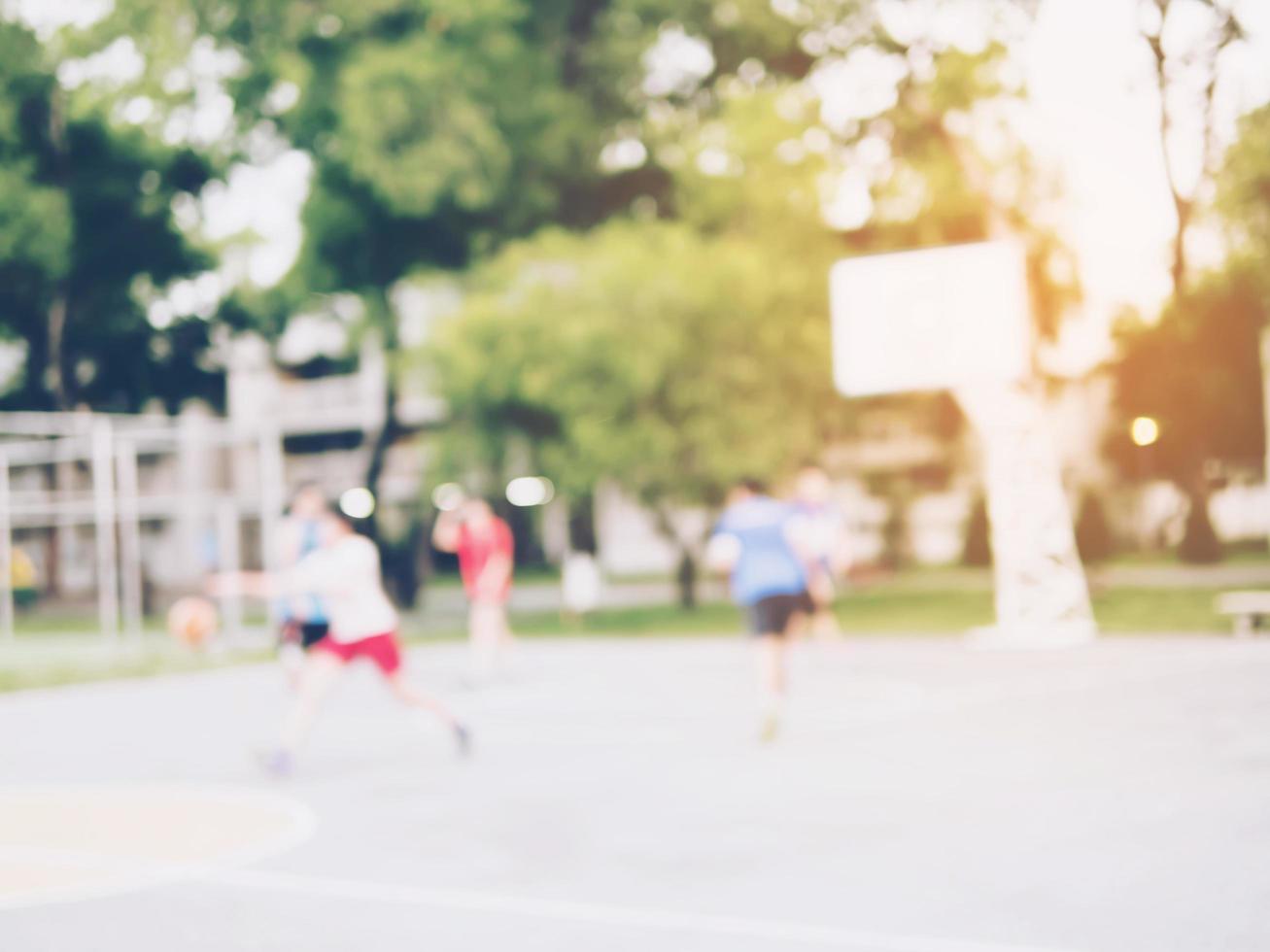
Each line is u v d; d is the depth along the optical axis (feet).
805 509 84.74
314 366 215.72
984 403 99.96
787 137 116.47
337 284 143.74
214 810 44.34
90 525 191.21
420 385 131.95
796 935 26.84
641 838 36.76
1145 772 42.86
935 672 77.25
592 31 138.10
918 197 115.34
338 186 134.62
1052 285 112.68
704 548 136.36
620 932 27.71
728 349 119.65
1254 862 31.27
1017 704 61.11
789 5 114.52
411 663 98.32
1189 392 135.74
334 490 208.85
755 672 82.02
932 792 41.42
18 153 147.02
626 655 98.02
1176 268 108.27
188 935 28.91
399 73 121.70
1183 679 67.67
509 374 121.39
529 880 32.60
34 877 35.14
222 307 173.99
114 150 154.81
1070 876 30.63
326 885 33.01
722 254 119.03
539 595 187.32
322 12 124.98
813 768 46.68
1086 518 128.36
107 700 82.69
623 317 117.29
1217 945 25.23
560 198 139.23
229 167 141.59
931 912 28.19
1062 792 40.37
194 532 213.87
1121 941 25.64
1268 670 70.13
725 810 40.11
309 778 50.08
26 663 104.32
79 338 170.30
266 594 50.75
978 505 185.68
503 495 141.08
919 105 106.01
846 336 101.50
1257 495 223.92
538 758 51.96
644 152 138.82
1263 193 101.81
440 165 123.13
